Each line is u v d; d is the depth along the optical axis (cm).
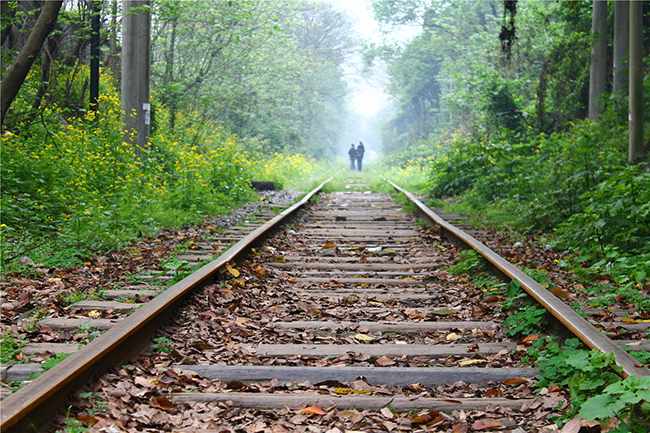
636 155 1009
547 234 894
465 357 399
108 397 300
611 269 630
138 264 659
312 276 658
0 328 406
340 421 298
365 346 411
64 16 1416
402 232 977
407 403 314
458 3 3966
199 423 288
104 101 1539
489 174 1369
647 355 361
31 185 885
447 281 630
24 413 244
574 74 1830
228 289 544
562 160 1027
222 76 2347
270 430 285
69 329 420
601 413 259
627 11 1420
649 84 1287
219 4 2128
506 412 305
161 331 416
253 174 1756
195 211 1048
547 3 2438
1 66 1254
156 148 1503
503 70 2528
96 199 916
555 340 403
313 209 1323
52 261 631
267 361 386
